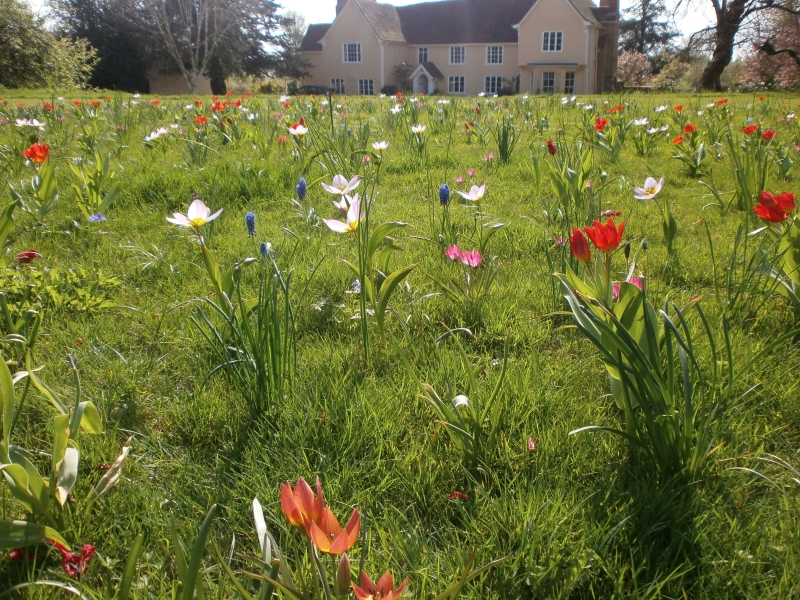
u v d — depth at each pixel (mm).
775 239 2904
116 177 5605
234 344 2494
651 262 3619
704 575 1469
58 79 27453
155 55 45406
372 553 1557
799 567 1444
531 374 2385
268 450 1987
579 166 4301
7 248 3842
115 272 3621
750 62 36281
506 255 3857
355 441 2025
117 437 2086
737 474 1822
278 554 1180
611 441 1993
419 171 6434
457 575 1468
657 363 1783
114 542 1601
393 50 49188
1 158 6125
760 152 5043
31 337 2152
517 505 1691
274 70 51062
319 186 5590
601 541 1564
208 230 4234
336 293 3295
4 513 1582
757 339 2609
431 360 2527
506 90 46406
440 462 1922
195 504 1744
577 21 42375
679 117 8406
